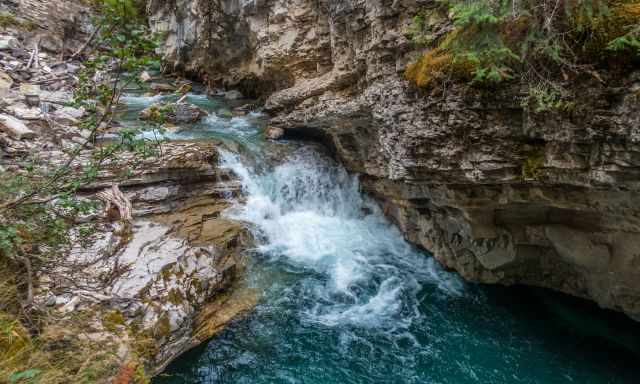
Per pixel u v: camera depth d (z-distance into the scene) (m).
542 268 6.38
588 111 3.51
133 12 3.74
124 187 7.11
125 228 6.32
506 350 5.50
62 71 12.85
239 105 13.54
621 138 3.44
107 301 4.84
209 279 5.96
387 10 5.38
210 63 14.84
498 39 3.71
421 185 6.21
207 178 8.20
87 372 3.68
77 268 5.20
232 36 12.95
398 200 7.70
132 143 4.69
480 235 6.09
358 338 5.71
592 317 5.97
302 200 9.52
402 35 5.23
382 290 6.82
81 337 4.23
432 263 7.57
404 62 5.37
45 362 3.62
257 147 9.80
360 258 7.81
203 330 5.49
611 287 5.47
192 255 6.13
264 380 4.97
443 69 4.42
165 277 5.50
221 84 15.32
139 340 4.62
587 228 5.25
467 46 4.03
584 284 6.00
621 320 5.75
